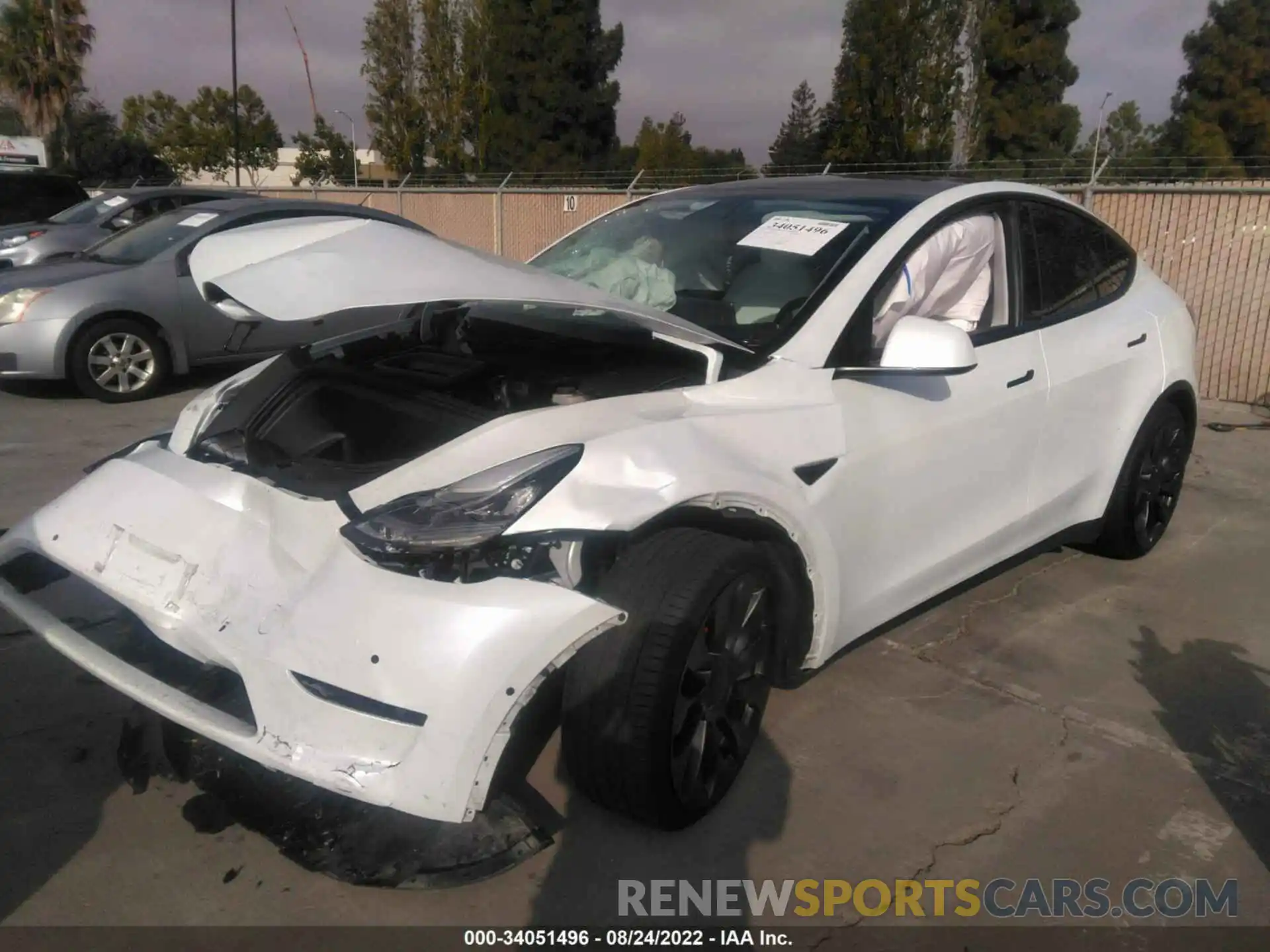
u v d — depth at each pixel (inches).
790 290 134.0
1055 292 163.8
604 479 99.7
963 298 152.6
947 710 137.3
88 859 102.7
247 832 107.3
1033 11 1018.7
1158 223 359.6
